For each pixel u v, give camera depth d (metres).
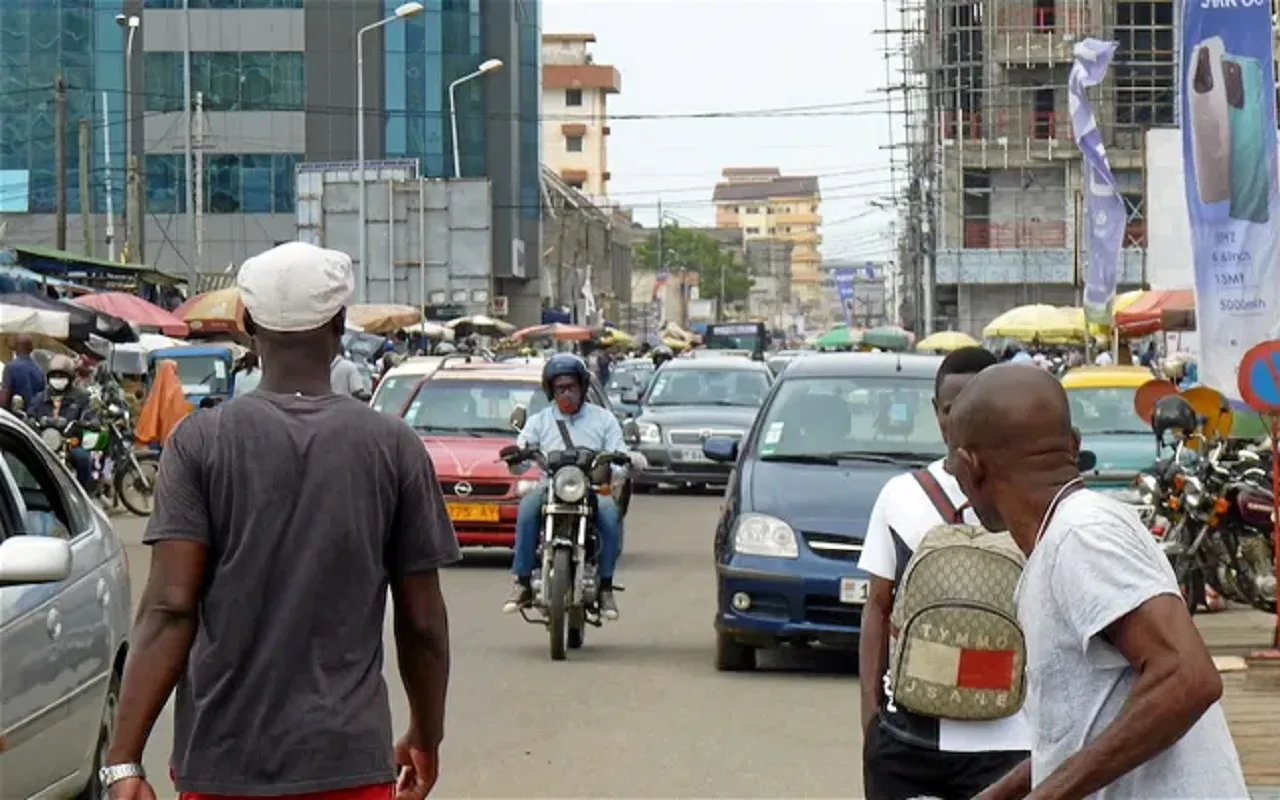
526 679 12.05
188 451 4.52
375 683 4.55
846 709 10.98
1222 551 13.68
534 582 12.96
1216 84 13.09
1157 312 33.12
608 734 10.21
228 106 76.12
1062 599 3.55
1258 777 8.17
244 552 4.46
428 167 77.31
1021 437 3.78
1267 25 13.03
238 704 4.43
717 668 12.42
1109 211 28.02
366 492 4.55
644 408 28.86
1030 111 72.56
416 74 77.00
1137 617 3.45
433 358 24.30
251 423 4.54
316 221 46.97
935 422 12.90
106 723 8.09
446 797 8.72
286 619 4.45
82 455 23.09
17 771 6.80
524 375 20.28
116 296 34.34
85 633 7.71
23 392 23.86
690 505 26.16
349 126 76.38
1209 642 13.47
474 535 18.14
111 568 8.37
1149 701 3.39
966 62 72.69
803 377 13.36
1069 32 71.94
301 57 76.25
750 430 13.17
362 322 42.66
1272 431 11.80
